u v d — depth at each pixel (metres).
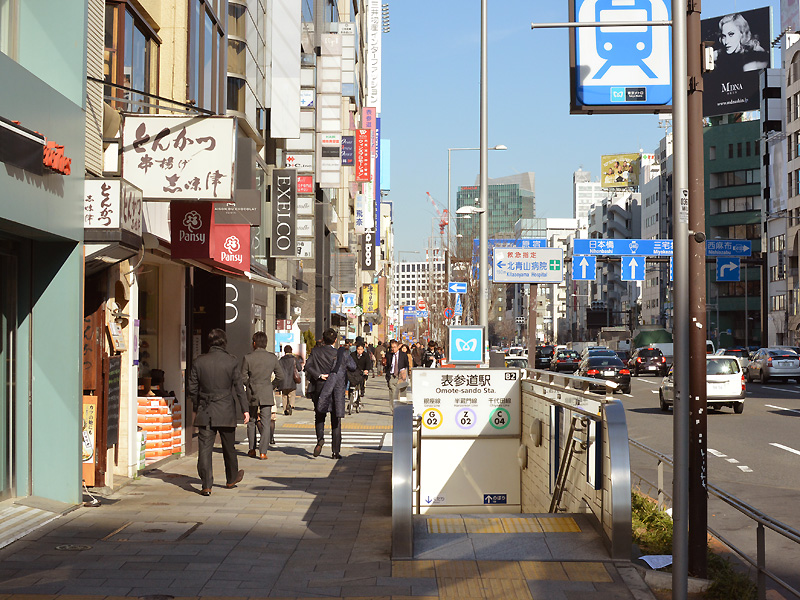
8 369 9.56
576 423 8.80
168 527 9.05
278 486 12.06
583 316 165.00
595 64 9.73
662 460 9.44
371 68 91.06
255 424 15.58
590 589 6.79
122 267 12.08
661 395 28.61
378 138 84.19
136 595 6.62
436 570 7.29
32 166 8.64
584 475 8.54
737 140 107.12
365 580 7.05
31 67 10.08
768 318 87.12
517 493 12.06
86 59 10.26
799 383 46.25
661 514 9.74
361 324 75.25
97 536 8.56
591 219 168.25
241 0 23.27
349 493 11.53
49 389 9.85
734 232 107.38
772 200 86.88
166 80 15.42
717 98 98.00
